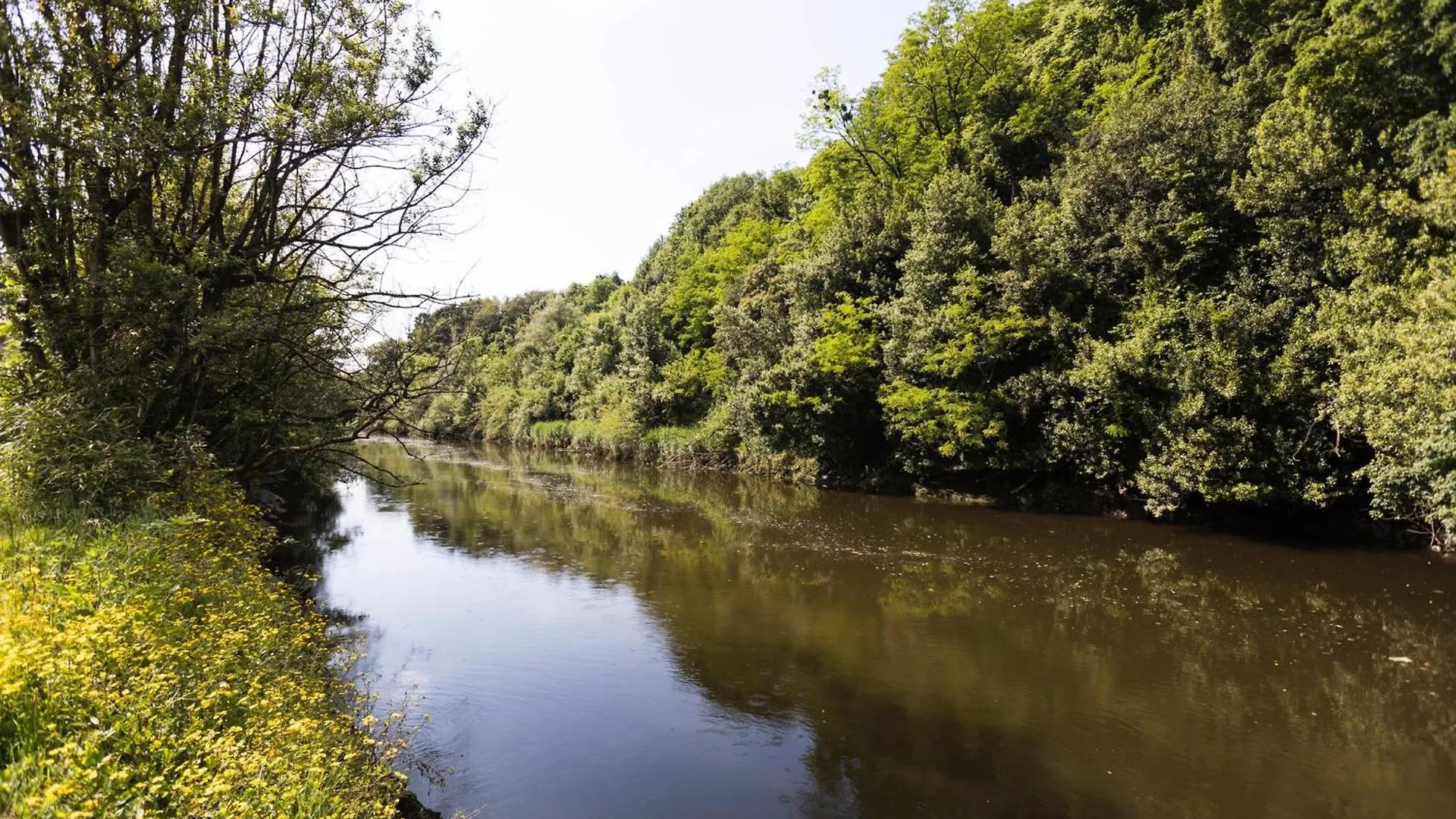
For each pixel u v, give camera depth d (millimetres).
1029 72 34406
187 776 3971
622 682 10211
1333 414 16094
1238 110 20219
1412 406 13008
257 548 11180
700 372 42781
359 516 23859
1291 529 19078
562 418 60000
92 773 3588
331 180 11438
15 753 3938
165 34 9719
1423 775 7734
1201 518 20344
